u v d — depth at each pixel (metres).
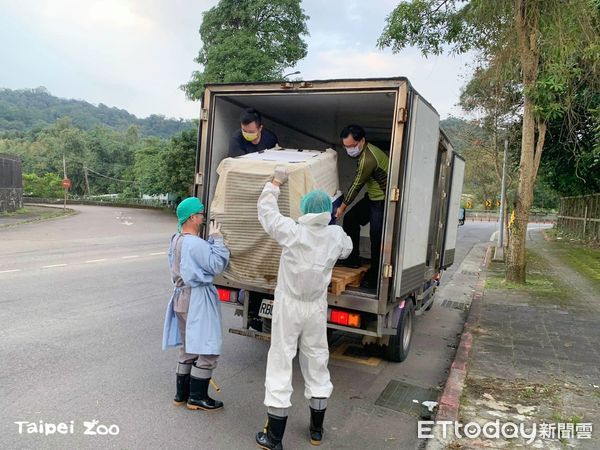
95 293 7.86
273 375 3.40
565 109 10.12
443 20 10.49
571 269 13.19
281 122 6.34
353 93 4.52
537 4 8.60
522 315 7.65
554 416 4.01
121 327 6.07
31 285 8.20
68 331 5.79
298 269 3.33
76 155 70.44
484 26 9.40
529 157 10.30
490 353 5.69
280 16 28.19
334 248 3.47
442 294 10.13
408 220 4.43
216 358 3.93
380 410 4.23
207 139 5.03
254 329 5.02
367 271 5.23
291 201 3.97
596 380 4.88
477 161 21.55
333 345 6.00
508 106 15.93
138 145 77.69
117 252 13.26
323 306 3.47
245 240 4.29
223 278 4.83
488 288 10.05
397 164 4.24
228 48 26.55
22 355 4.92
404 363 5.53
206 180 5.04
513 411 4.10
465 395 4.42
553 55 8.77
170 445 3.39
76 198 56.09
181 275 3.70
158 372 4.69
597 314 7.81
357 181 4.85
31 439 3.36
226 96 5.07
